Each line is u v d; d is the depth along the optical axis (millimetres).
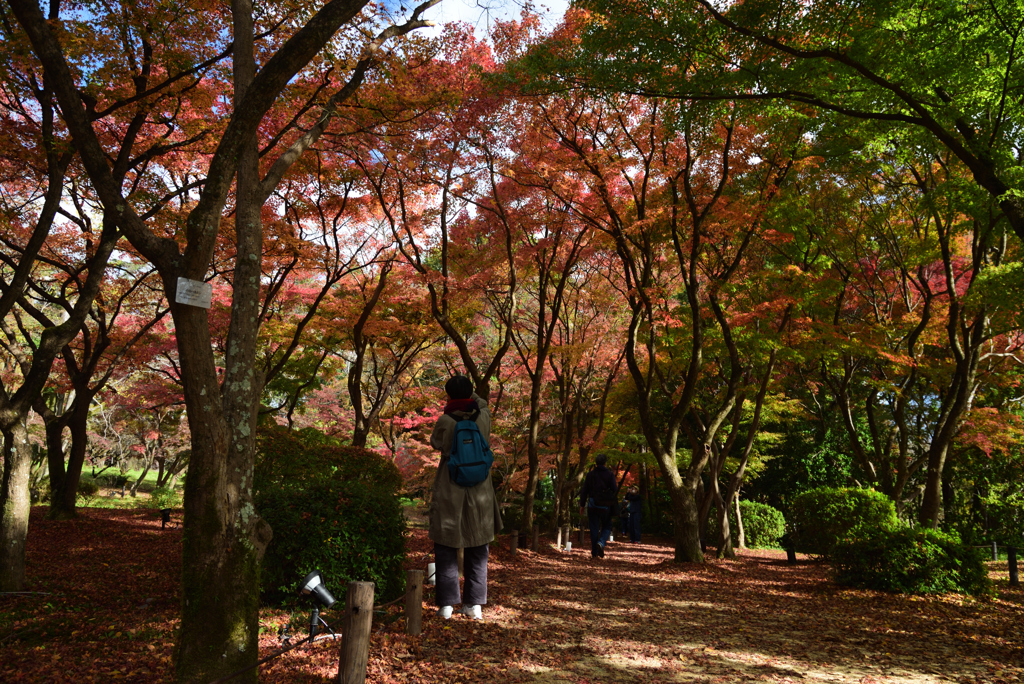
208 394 3430
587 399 16312
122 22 7598
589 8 7516
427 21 6715
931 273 14352
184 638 3279
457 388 5664
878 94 7699
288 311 14906
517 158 10523
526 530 12656
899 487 14430
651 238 12391
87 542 10617
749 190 11922
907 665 4832
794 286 11883
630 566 11375
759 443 19484
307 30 3799
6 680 3977
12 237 11828
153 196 9750
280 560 5922
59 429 13984
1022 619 6715
